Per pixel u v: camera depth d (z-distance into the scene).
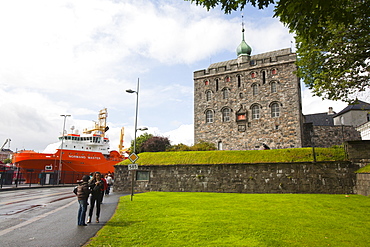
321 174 25.84
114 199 23.64
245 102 48.12
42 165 56.47
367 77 18.25
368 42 15.97
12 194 30.08
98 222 12.70
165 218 12.92
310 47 18.56
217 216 13.37
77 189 12.26
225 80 50.53
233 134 48.00
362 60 16.77
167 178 32.50
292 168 27.12
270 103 46.22
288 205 17.11
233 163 29.67
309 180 26.20
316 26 9.06
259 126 46.31
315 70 20.69
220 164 30.25
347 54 17.12
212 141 49.34
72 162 58.84
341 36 16.42
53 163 57.19
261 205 17.27
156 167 33.38
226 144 48.19
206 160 31.75
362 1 12.96
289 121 44.50
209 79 51.91
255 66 48.34
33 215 14.97
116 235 9.84
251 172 28.72
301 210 15.19
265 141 45.47
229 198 21.72
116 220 12.64
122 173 35.00
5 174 47.75
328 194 24.05
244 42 55.06
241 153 31.48
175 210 15.38
